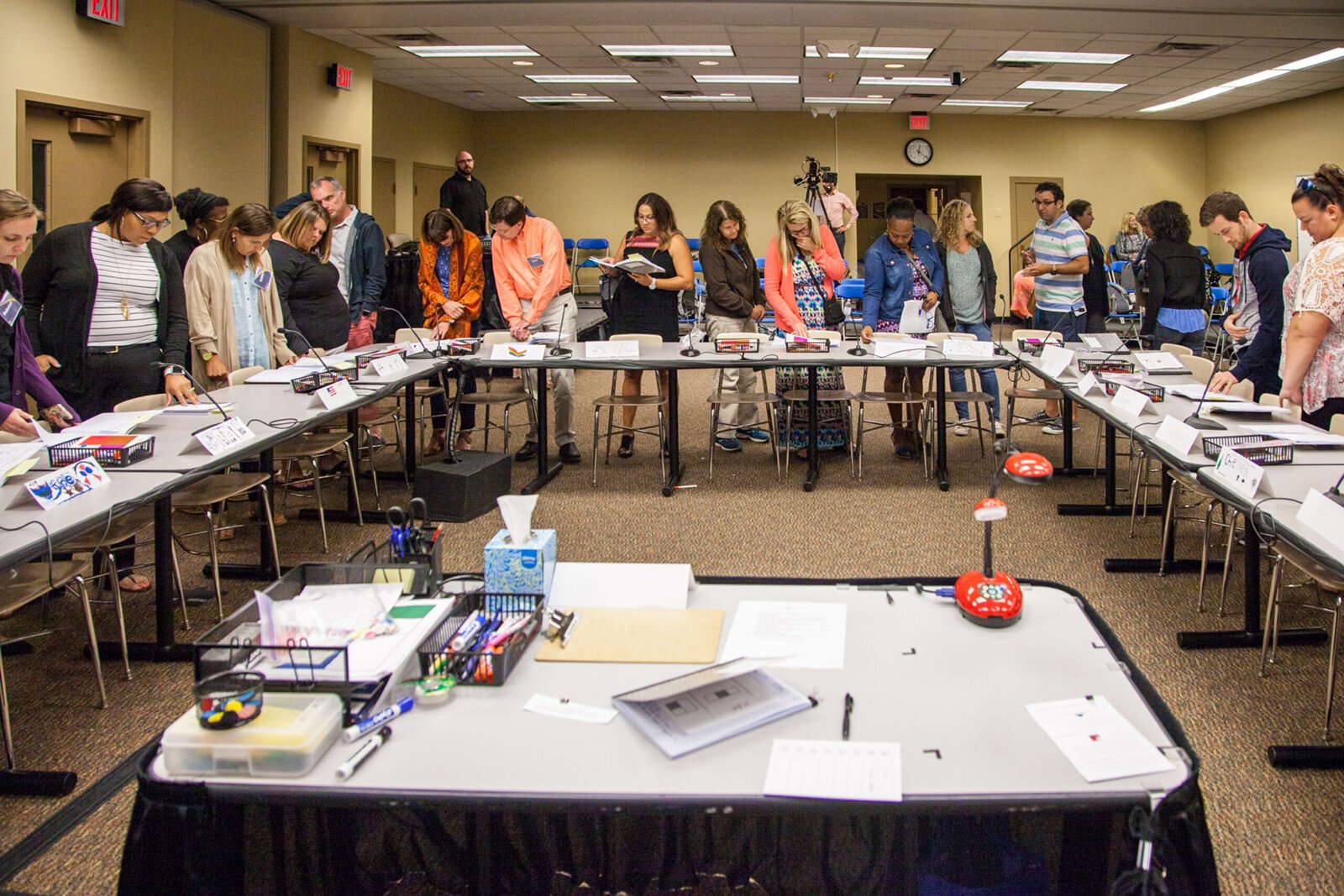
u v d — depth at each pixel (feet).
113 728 8.66
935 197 51.08
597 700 4.95
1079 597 6.21
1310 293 10.33
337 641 5.25
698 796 4.09
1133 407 11.38
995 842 4.62
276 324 15.19
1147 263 19.11
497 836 4.83
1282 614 10.89
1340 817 7.14
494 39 30.35
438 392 18.11
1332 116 40.11
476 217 29.53
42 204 19.34
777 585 6.51
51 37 18.70
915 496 16.05
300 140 27.86
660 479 17.33
